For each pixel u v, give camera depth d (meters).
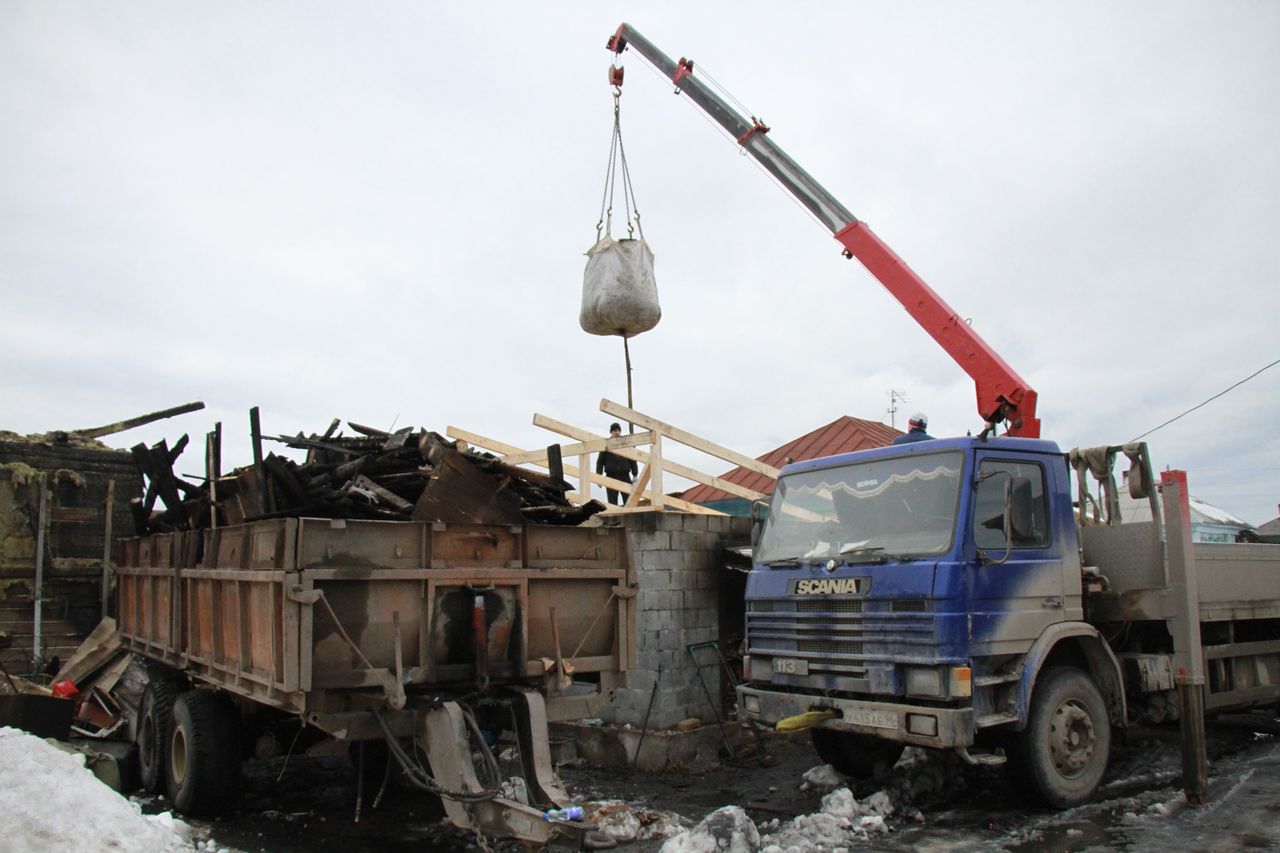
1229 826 6.34
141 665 9.16
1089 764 7.00
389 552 5.57
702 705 9.23
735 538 9.94
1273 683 9.30
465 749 5.20
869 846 6.05
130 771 7.82
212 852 5.82
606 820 6.46
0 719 7.55
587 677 6.66
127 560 9.35
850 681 6.79
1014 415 9.33
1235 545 8.97
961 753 6.24
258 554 5.76
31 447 12.89
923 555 6.59
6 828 5.03
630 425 10.45
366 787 7.43
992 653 6.50
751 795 7.66
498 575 5.93
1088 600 7.76
